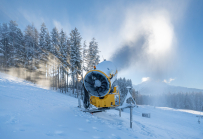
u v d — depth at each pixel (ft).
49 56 96.99
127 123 19.62
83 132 9.88
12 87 35.27
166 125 40.52
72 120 13.07
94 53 97.81
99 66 19.38
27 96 24.54
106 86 18.13
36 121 10.19
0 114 10.12
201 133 34.42
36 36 97.50
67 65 98.27
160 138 16.79
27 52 92.73
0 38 94.32
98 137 9.41
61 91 98.78
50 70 101.14
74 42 91.76
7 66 93.97
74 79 97.91
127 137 11.28
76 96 88.33
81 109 20.85
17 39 94.32
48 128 9.11
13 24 96.07
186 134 29.99
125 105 17.66
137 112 87.25
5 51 94.89
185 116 89.56
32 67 92.89
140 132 16.08
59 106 19.83
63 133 8.64
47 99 27.30
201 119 77.25
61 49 99.25
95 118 16.85
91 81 19.25
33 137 6.89
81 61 92.12
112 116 22.99
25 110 13.08
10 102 15.40
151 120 48.52
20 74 93.91
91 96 20.45
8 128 7.55
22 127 8.20
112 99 18.43
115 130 12.77
